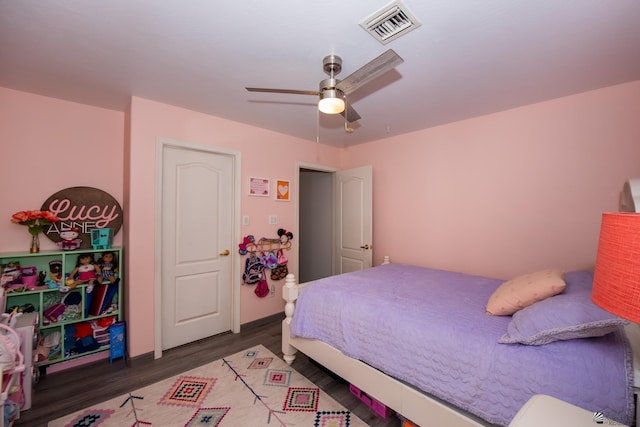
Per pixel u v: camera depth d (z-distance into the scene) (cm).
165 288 256
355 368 173
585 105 216
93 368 226
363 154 386
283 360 239
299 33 148
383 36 151
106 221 255
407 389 146
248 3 126
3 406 134
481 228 272
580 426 73
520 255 248
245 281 303
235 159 296
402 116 274
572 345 112
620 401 96
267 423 165
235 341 277
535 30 144
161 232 247
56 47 162
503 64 179
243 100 239
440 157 303
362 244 362
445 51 164
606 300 71
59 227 235
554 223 231
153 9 131
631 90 199
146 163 237
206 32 148
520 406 110
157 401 185
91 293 237
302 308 210
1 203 215
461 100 235
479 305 171
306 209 462
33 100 226
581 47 159
